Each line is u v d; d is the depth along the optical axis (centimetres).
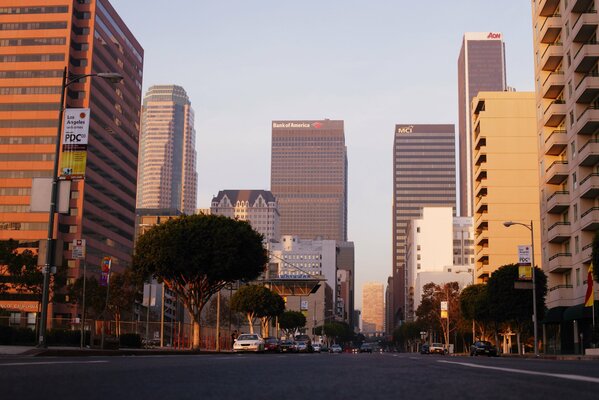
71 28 13988
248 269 4947
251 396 712
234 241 4759
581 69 6275
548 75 7300
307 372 1220
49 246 2428
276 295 9300
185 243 4675
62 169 2503
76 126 2528
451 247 19188
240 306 9069
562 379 1002
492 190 10975
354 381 965
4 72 14012
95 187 14425
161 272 4781
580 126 6128
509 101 11175
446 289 12031
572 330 6662
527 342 9500
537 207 10925
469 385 879
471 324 10438
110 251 15238
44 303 2400
